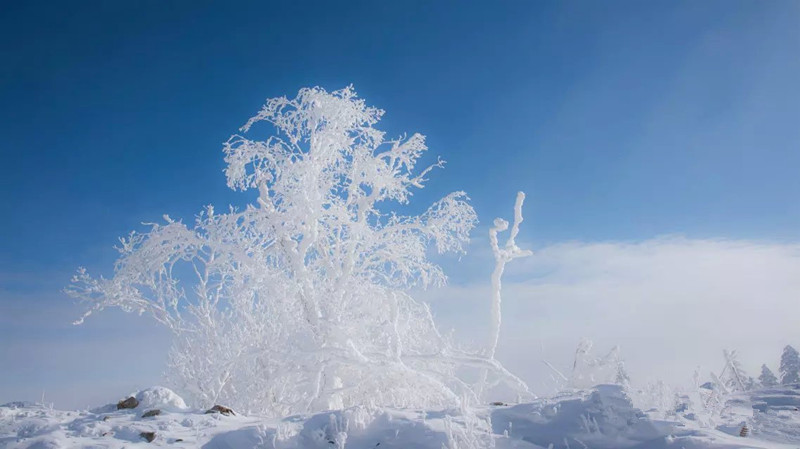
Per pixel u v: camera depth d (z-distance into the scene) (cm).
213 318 1298
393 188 1424
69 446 703
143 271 1298
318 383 1184
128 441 734
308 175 1369
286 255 1334
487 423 706
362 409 736
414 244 1416
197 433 764
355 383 1211
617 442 632
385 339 1255
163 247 1312
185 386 1222
